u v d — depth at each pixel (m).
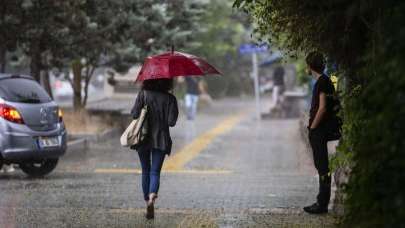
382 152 13.98
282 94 80.62
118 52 48.41
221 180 33.25
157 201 26.91
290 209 24.95
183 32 50.53
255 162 40.88
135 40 49.84
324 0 19.53
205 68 23.67
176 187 30.78
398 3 13.87
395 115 13.01
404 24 13.17
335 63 22.27
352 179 16.20
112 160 40.84
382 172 14.04
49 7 42.66
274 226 21.70
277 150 47.50
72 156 42.53
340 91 22.20
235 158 42.84
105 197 27.69
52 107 33.53
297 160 41.84
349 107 18.25
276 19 21.72
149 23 48.72
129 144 23.22
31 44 45.50
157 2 50.00
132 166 38.38
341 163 19.22
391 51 13.64
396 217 12.73
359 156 15.77
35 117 32.59
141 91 23.48
